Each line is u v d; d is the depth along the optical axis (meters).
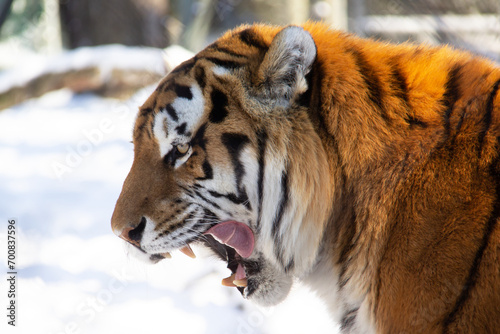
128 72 20.75
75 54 21.30
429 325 4.32
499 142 4.47
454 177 4.51
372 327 4.79
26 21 36.47
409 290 4.42
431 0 22.08
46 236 11.78
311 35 4.87
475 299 4.19
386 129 4.85
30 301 9.16
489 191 4.36
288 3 21.41
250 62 5.15
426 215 4.50
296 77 4.93
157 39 21.05
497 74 4.84
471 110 4.70
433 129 4.75
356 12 23.53
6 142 18.95
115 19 21.64
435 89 4.88
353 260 4.90
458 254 4.29
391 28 22.72
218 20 24.97
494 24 20.44
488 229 4.26
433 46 5.38
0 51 38.19
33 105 23.75
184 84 5.23
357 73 5.01
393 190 4.71
